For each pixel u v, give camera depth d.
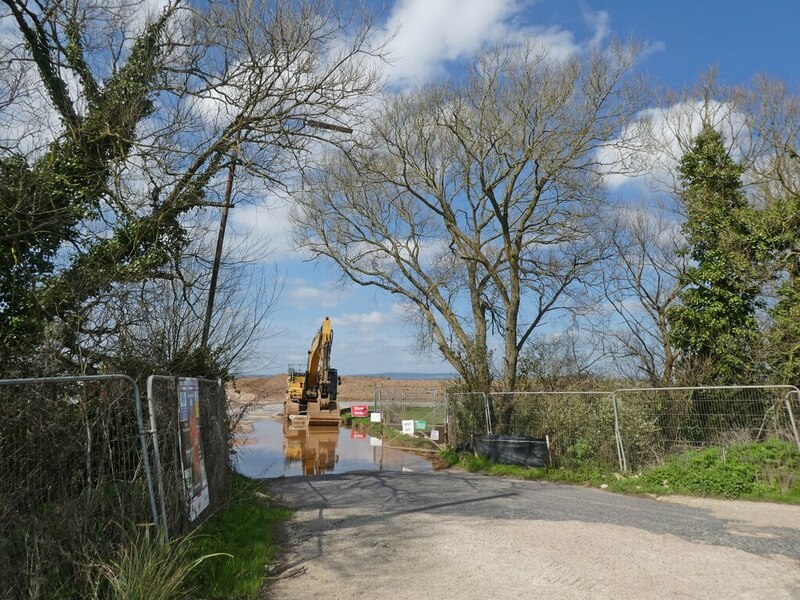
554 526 8.74
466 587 6.11
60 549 4.84
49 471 5.02
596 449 15.25
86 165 10.89
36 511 4.82
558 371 23.08
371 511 10.30
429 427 27.02
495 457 17.27
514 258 21.30
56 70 11.00
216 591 5.85
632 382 20.69
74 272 9.94
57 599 4.69
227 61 11.80
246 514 9.23
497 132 19.98
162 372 9.71
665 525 8.85
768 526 8.81
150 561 5.15
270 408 52.41
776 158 21.00
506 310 21.67
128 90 11.20
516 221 22.33
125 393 6.12
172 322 10.52
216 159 11.91
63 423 5.23
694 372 18.08
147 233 11.26
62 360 8.61
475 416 19.75
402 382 73.44
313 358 36.59
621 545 7.61
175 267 11.71
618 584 6.12
